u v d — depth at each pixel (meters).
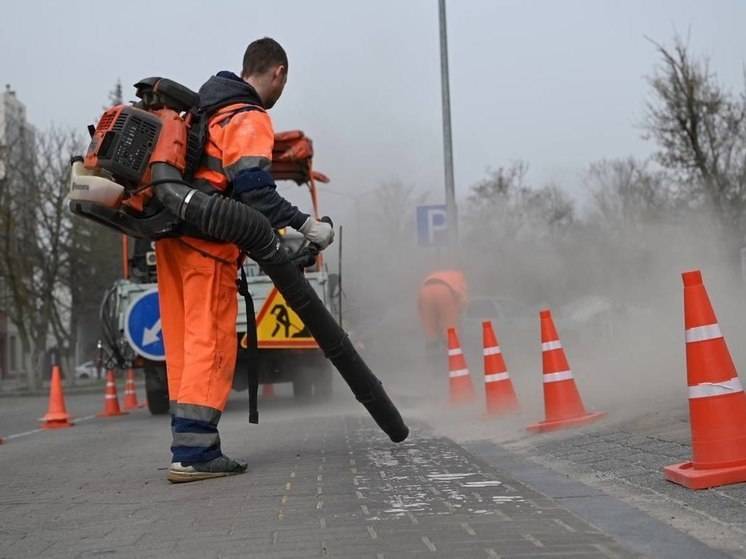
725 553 3.93
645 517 4.65
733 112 21.20
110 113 6.20
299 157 14.16
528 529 4.50
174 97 6.26
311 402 14.86
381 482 5.96
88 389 34.78
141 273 14.72
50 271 36.41
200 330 6.38
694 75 21.27
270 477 6.35
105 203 6.18
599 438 7.27
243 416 12.83
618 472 5.87
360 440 8.52
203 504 5.51
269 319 13.02
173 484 6.36
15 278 35.59
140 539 4.70
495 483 5.78
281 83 6.84
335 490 5.73
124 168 6.09
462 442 8.12
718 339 5.22
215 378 6.42
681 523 4.49
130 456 8.45
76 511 5.57
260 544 4.44
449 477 6.07
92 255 37.28
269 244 6.18
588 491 5.41
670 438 6.77
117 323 13.68
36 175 36.09
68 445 10.23
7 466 8.10
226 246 6.41
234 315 6.57
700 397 5.21
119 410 16.59
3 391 35.12
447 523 4.70
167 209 6.17
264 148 6.27
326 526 4.75
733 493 4.96
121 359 13.69
